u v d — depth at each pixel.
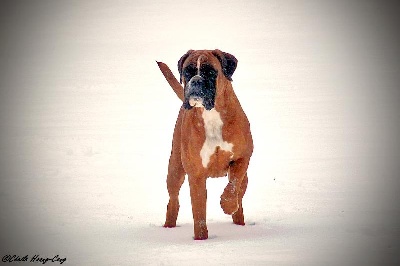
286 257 7.50
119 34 47.91
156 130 19.53
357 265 7.26
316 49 37.25
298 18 49.94
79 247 8.41
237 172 8.62
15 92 28.23
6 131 19.70
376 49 35.75
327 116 20.39
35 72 34.19
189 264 7.30
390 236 8.38
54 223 9.87
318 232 8.66
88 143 17.70
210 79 8.22
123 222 9.95
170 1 62.84
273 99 23.81
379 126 18.53
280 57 34.97
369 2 51.47
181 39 44.47
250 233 8.75
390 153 14.95
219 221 9.70
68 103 25.25
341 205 10.32
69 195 11.95
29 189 12.44
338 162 14.17
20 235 9.16
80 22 53.53
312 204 10.48
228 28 48.00
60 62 37.50
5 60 38.25
